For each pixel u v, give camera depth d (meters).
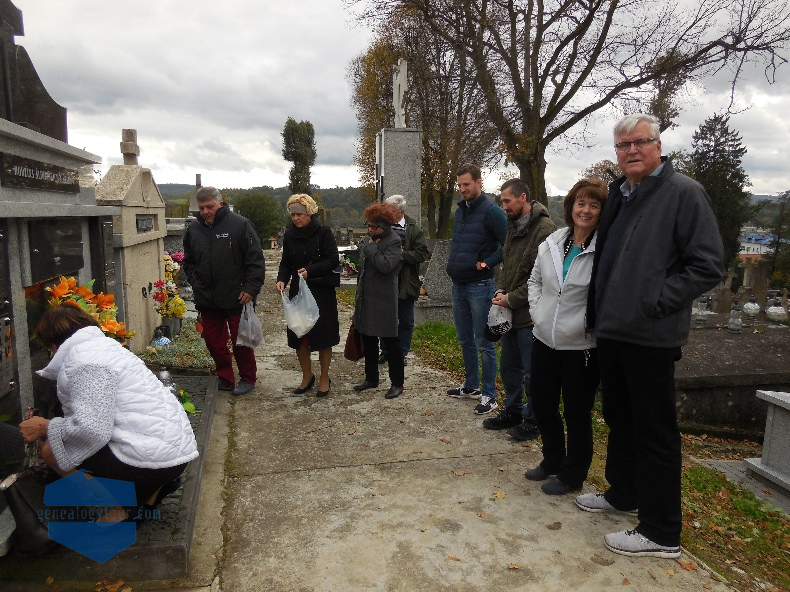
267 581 2.61
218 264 4.91
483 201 4.56
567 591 2.54
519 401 4.35
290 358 6.81
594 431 5.30
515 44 13.80
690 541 3.19
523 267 3.84
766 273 14.62
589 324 3.02
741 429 6.82
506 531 3.03
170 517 2.85
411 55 21.70
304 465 3.84
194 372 5.62
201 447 3.74
